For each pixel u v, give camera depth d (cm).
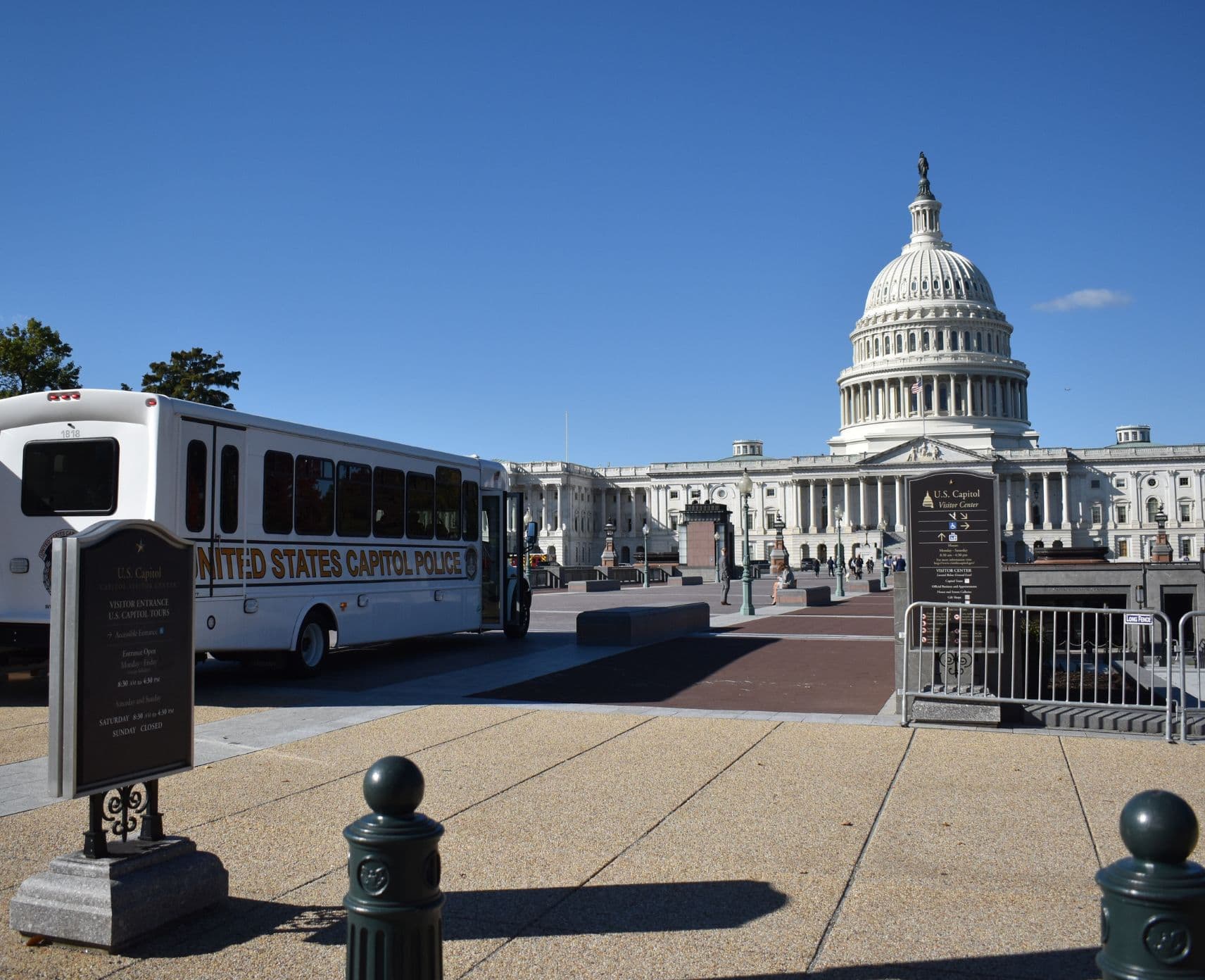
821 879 733
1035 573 2019
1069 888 711
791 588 4591
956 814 897
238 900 705
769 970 586
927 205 17975
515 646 2494
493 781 1031
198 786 1020
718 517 8038
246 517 1725
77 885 635
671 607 2758
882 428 16475
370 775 495
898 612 1459
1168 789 987
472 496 2514
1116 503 15362
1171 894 384
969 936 630
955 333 16650
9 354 4234
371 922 477
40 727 1379
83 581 629
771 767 1084
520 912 675
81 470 1590
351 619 2003
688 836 837
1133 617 1360
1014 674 1355
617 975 582
